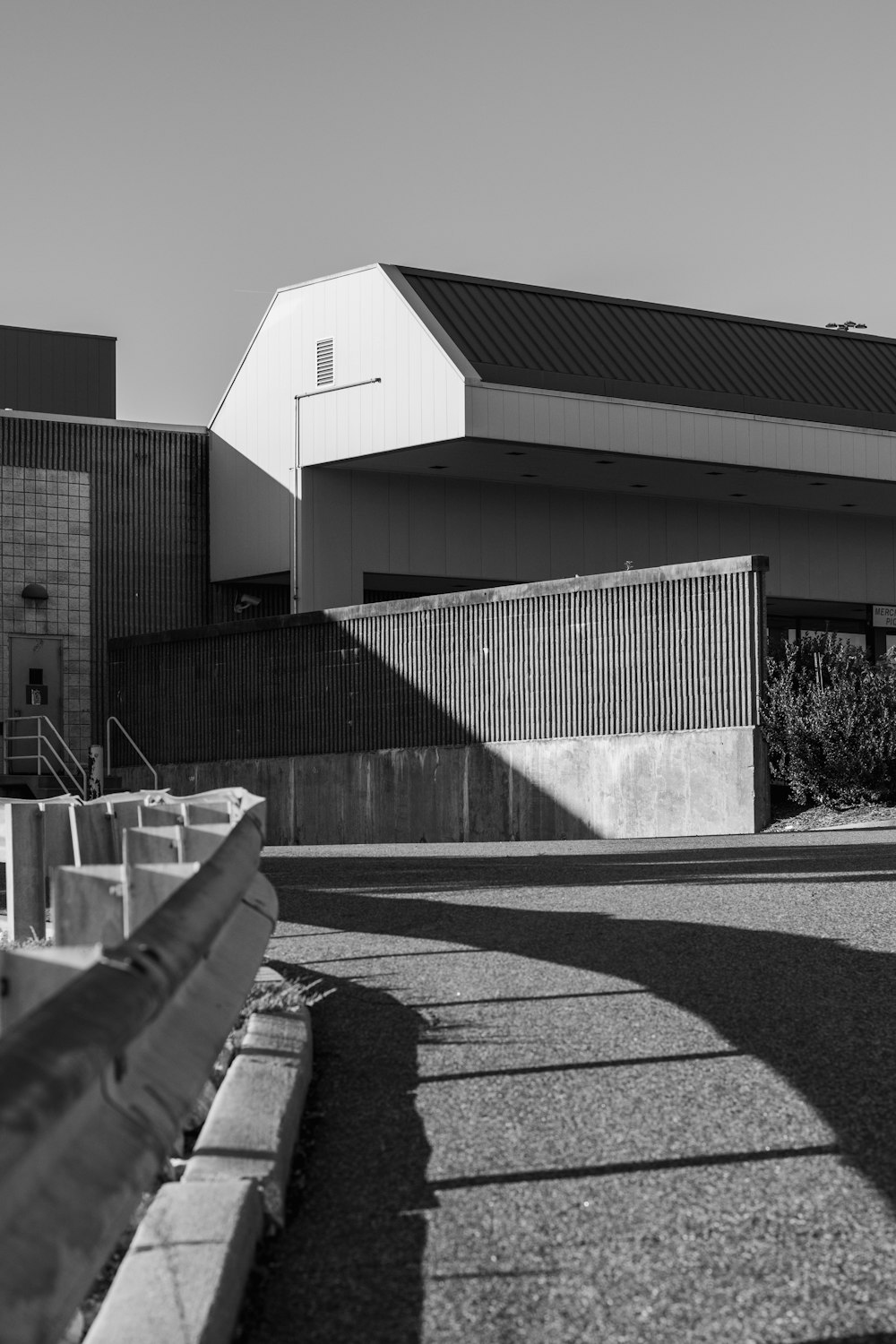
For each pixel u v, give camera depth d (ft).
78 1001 9.14
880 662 82.58
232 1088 17.53
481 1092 19.02
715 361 127.65
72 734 112.16
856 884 40.88
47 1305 7.92
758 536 137.28
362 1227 14.37
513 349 117.19
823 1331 11.63
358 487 123.75
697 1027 22.21
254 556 128.98
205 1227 12.70
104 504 130.72
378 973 27.76
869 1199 14.64
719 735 82.02
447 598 94.79
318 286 122.83
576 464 120.06
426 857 60.08
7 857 34.42
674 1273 12.90
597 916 35.29
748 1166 15.75
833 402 130.00
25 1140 7.42
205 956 14.34
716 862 51.19
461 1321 12.08
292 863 57.52
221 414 133.08
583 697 88.17
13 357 147.13
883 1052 20.47
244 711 106.93
